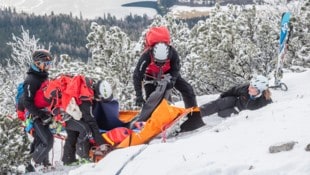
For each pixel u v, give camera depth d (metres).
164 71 7.95
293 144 4.61
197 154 5.12
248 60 13.24
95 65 16.53
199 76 14.45
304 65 13.03
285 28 9.69
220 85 14.28
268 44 14.48
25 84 7.62
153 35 7.68
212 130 6.94
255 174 4.16
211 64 13.91
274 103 7.65
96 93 7.59
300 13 13.83
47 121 7.77
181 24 18.58
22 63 20.77
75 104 7.25
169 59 7.73
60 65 15.85
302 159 4.20
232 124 6.91
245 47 13.29
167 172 4.75
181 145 5.68
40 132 7.79
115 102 7.89
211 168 4.45
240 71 13.36
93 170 5.75
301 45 13.38
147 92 8.04
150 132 7.30
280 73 9.71
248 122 6.58
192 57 14.66
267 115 6.68
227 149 5.11
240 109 8.29
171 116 7.41
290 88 9.71
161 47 7.58
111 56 15.73
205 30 15.30
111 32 16.56
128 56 15.61
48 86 7.49
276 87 9.76
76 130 7.48
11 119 7.90
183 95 8.22
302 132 5.10
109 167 5.65
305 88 9.40
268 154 4.61
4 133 7.77
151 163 5.22
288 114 6.33
